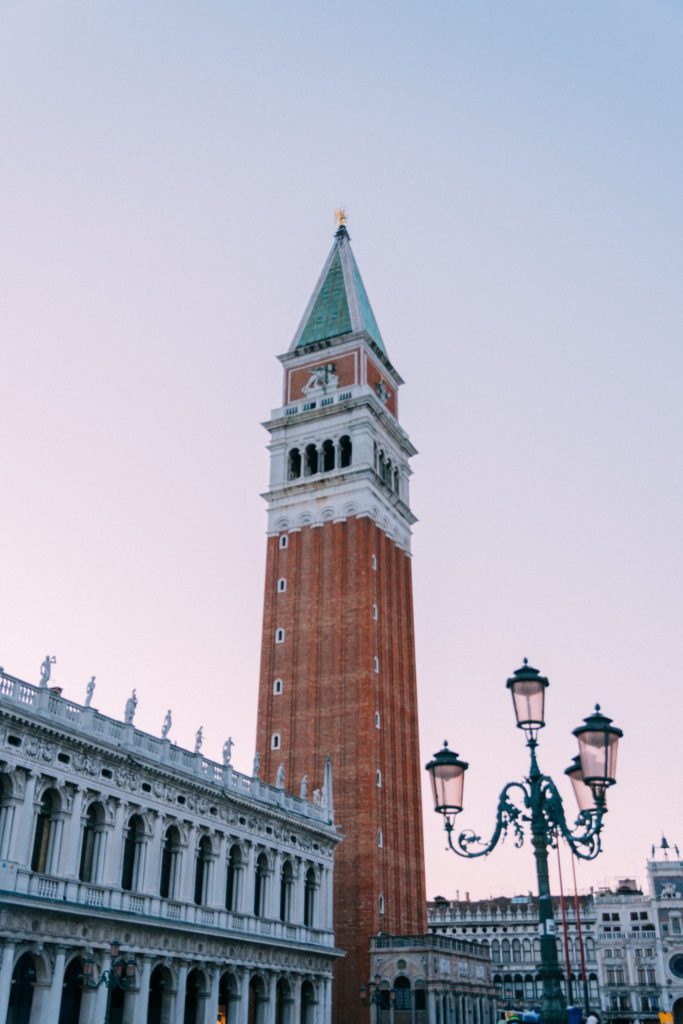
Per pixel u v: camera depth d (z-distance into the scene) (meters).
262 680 115.38
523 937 168.00
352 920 97.50
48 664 60.66
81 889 58.69
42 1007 54.47
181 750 71.88
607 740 24.09
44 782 58.06
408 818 111.31
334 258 142.12
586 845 25.03
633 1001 153.75
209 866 73.06
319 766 106.94
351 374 128.62
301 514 122.56
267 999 77.19
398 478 133.38
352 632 112.31
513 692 26.16
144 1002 62.12
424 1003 91.50
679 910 156.12
